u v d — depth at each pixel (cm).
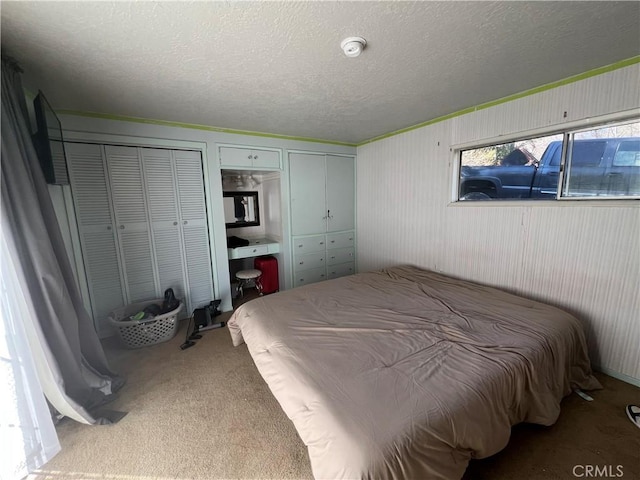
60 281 157
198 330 280
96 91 197
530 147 221
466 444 108
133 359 231
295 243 371
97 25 123
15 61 148
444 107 247
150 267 284
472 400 113
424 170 300
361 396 113
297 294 235
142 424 162
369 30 133
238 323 213
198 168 297
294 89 201
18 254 135
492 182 249
